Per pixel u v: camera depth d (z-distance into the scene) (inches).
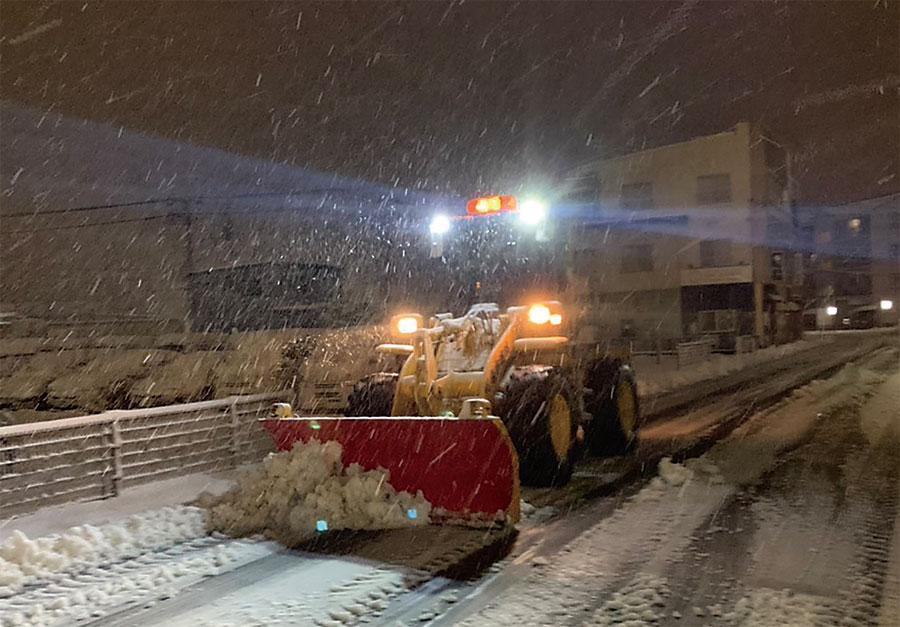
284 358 547.8
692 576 186.5
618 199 1337.4
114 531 234.8
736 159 1264.8
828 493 261.9
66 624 172.1
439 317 306.8
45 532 242.7
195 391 574.9
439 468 231.0
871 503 247.8
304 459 245.8
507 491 222.8
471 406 227.0
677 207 1301.7
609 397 331.6
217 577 198.4
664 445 368.5
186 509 257.6
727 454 337.4
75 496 306.7
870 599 169.2
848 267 2151.8
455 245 333.7
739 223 1262.3
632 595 175.0
